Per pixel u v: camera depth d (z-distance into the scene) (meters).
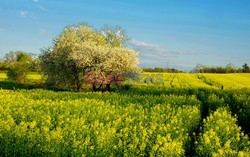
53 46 41.28
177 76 66.06
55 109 13.63
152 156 8.57
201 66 100.69
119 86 37.47
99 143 8.87
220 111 16.45
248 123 18.14
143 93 28.56
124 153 8.77
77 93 22.11
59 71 38.97
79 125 10.32
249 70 98.62
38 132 9.34
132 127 10.91
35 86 45.28
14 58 104.50
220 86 47.88
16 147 9.23
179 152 8.66
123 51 37.97
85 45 38.41
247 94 27.16
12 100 16.22
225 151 8.34
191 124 13.81
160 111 14.70
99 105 15.84
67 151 8.80
